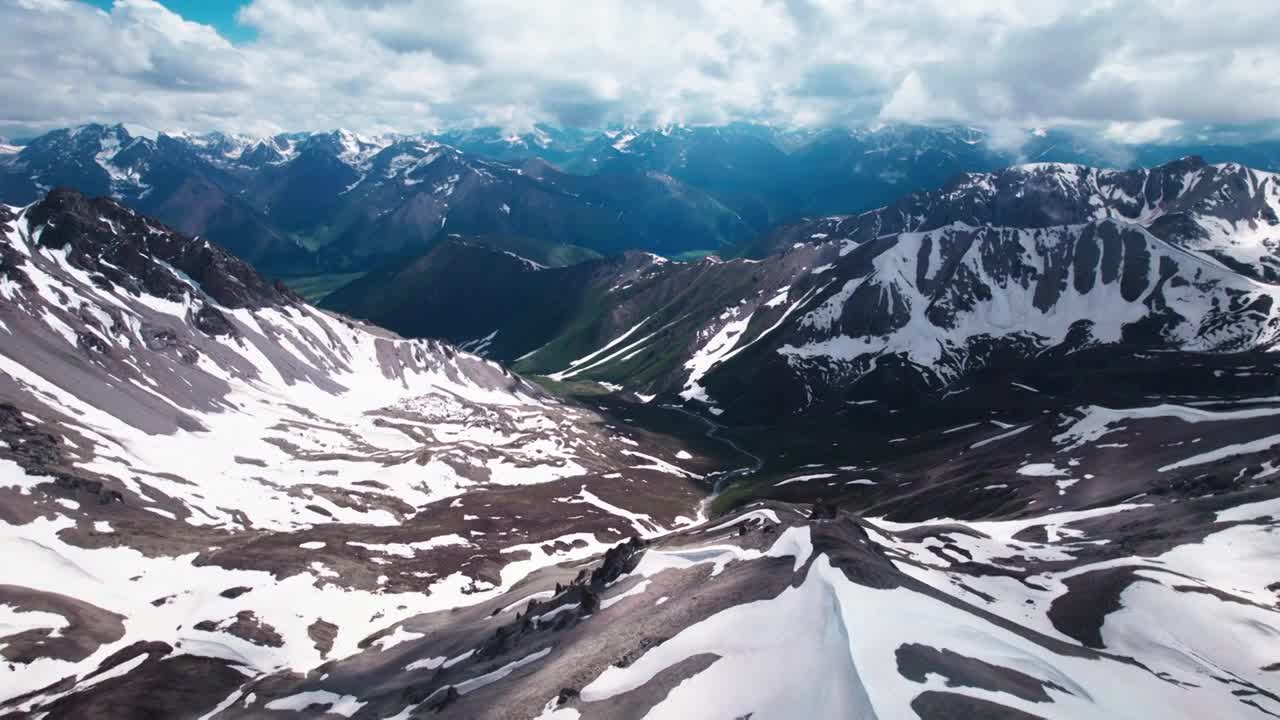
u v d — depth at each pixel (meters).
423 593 138.62
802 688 60.69
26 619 107.75
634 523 190.88
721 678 66.12
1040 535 125.12
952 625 71.81
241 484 183.88
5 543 122.25
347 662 107.94
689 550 104.75
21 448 146.88
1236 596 87.75
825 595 75.69
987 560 107.06
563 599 105.81
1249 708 67.44
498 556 158.25
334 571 138.00
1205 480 134.50
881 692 55.94
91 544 130.38
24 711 91.44
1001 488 167.62
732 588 84.75
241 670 105.38
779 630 71.81
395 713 84.44
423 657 105.38
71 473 147.38
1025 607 90.56
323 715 90.88
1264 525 107.88
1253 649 78.31
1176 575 94.12
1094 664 72.75
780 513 112.44
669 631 77.69
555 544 168.75
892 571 87.19
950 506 169.62
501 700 74.19
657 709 63.84
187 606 121.31
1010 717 54.12
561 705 68.56
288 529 165.88
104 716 88.44
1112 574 96.25
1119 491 145.75
